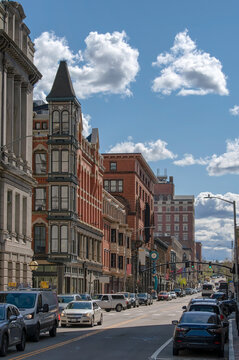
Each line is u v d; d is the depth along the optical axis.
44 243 71.19
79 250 79.50
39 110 79.81
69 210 71.12
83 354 23.28
